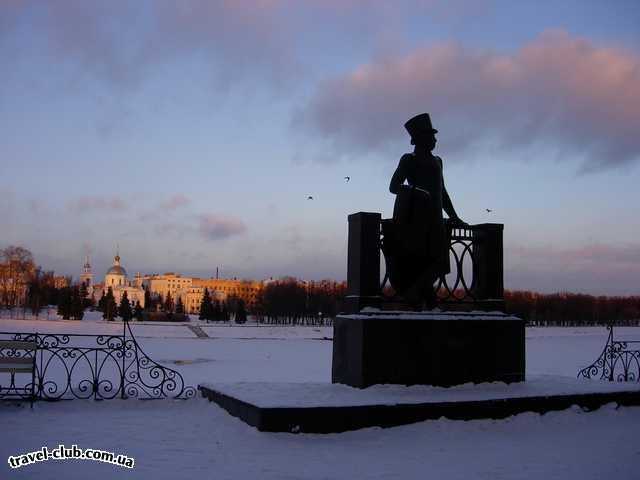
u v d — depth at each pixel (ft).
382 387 34.53
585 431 31.63
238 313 387.75
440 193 39.42
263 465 24.02
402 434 29.63
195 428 30.63
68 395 38.68
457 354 36.52
